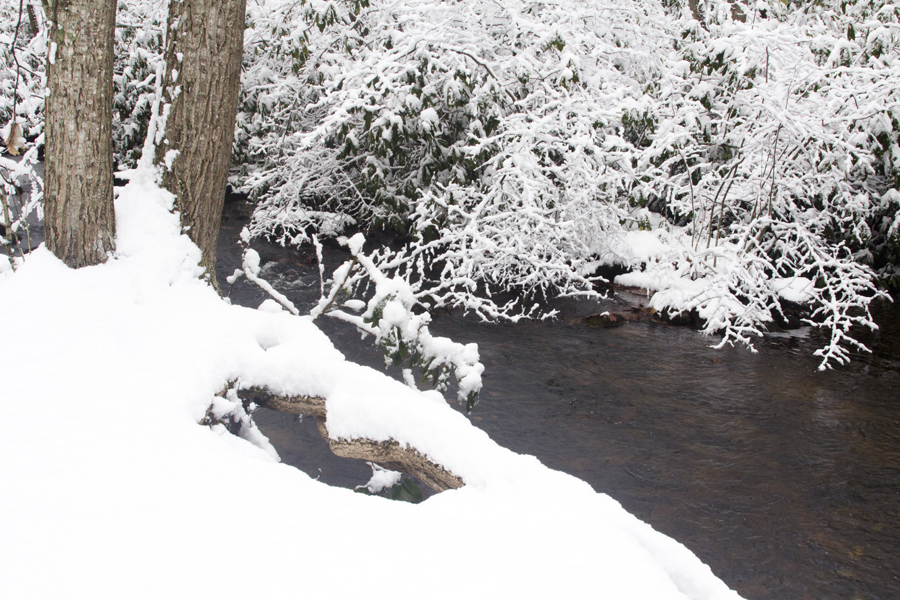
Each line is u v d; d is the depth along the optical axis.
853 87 7.39
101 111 2.80
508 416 4.71
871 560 3.27
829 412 4.89
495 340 6.24
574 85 8.17
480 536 1.61
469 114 8.39
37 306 2.60
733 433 4.54
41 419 1.98
